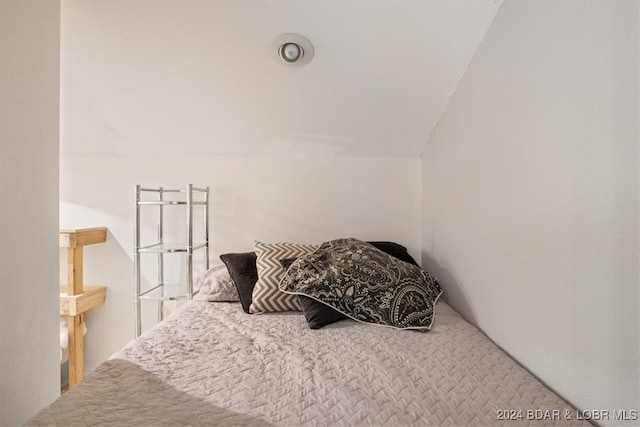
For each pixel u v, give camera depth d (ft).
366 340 4.66
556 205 3.51
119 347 7.75
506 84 4.48
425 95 6.28
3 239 3.50
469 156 5.57
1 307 3.49
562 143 3.43
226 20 5.03
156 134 7.15
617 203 2.80
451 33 5.14
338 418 2.98
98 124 6.85
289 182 7.86
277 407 3.13
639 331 2.61
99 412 2.98
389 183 7.95
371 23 5.05
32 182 3.87
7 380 3.56
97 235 7.41
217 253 7.84
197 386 3.48
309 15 4.96
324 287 5.32
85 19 4.97
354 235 7.94
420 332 4.93
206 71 5.83
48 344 4.12
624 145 2.74
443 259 6.69
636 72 2.64
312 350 4.34
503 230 4.54
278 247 6.57
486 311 5.02
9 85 3.55
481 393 3.37
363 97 6.38
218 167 7.80
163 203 6.68
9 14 3.54
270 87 6.16
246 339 4.67
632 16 2.68
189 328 5.01
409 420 2.95
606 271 2.91
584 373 3.15
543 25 3.72
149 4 4.80
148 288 7.75
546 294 3.68
